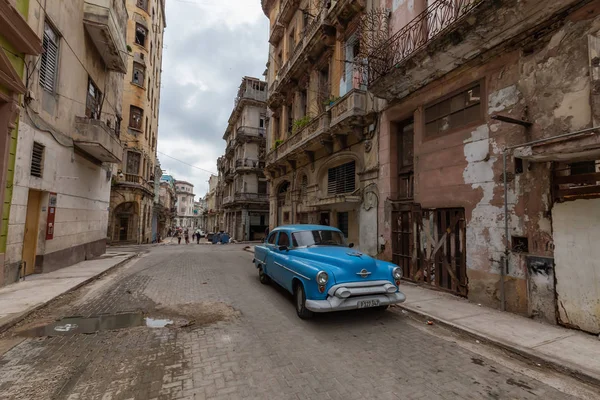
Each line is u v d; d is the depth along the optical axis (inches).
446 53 243.9
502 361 146.0
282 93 702.5
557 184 190.4
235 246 965.2
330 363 141.2
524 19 198.7
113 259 491.5
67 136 386.9
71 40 382.9
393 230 340.8
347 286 187.9
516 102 216.4
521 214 209.3
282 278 247.8
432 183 287.1
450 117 275.7
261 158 1314.0
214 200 2406.5
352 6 426.3
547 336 169.3
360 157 405.1
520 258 208.8
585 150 158.7
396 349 158.1
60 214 381.1
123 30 519.5
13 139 276.7
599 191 168.9
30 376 126.3
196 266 452.1
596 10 174.7
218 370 133.6
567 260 182.9
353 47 450.3
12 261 287.0
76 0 390.9
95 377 126.3
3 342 162.6
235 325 191.9
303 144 518.3
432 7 285.9
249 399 112.2
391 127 350.9
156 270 410.9
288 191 677.9
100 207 549.6
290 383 123.4
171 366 136.8
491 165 231.8
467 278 247.8
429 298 251.9
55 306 230.8
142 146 1024.9
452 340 171.6
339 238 275.0
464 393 118.0
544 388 122.9
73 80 395.2
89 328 185.2
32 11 290.0
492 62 235.8
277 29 745.6
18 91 265.9
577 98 181.0
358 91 385.7
